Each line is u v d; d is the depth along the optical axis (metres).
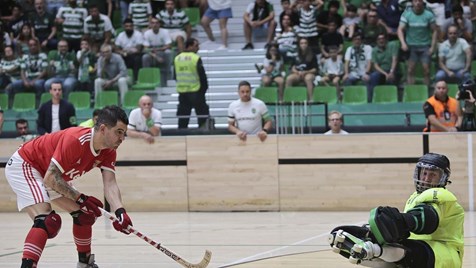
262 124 13.90
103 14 17.83
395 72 15.56
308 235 10.80
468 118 13.31
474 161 13.03
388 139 13.23
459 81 15.38
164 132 14.53
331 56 15.70
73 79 16.23
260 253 9.45
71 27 17.25
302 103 14.21
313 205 13.48
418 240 6.22
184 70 14.96
